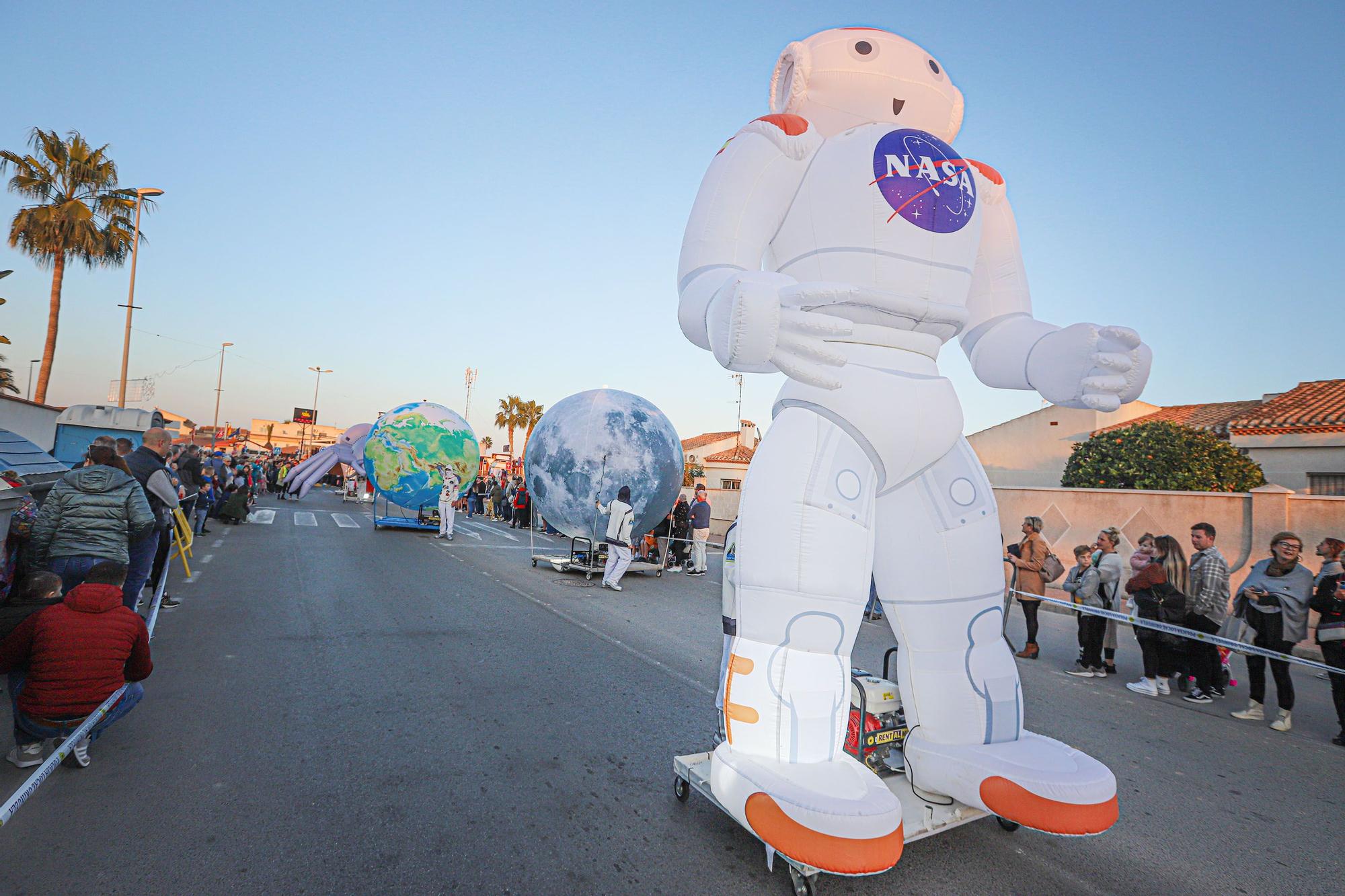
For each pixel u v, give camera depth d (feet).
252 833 9.75
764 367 8.11
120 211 85.87
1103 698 20.75
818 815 7.68
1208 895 9.81
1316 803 13.51
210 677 16.22
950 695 9.56
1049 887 9.63
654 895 8.82
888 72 9.78
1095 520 37.17
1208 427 59.88
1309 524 29.25
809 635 8.61
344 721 14.05
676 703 16.42
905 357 9.30
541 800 11.21
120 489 15.64
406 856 9.43
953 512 9.67
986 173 10.88
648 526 39.09
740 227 9.53
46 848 9.12
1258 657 19.35
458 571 35.58
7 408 43.50
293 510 68.08
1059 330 10.19
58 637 10.92
